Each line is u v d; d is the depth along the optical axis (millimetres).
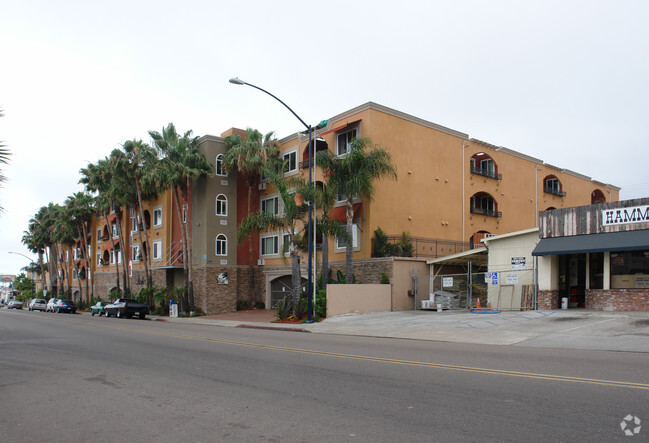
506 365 9969
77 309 58344
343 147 32094
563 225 22188
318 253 32844
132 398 7836
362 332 19250
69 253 73312
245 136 38594
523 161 41594
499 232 38312
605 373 8773
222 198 38406
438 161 34188
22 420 6684
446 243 33562
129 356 12734
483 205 38844
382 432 5703
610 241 20109
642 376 8430
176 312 36156
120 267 54656
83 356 12883
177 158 36906
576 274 22969
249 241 39344
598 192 51594
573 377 8438
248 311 37156
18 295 110375
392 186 30969
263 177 38250
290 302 26766
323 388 8180
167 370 10406
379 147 28703
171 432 5980
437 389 7820
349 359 11438
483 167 39469
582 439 5234
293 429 5938
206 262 37000
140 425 6312
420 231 32188
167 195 43625
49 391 8523
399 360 11070
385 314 25828
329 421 6219
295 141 35906
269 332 21031
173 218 43062
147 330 21891
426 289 29828
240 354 12734
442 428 5766
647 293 19562
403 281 28672
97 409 7191
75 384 9102
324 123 25766
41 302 60562
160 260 43906
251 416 6574
